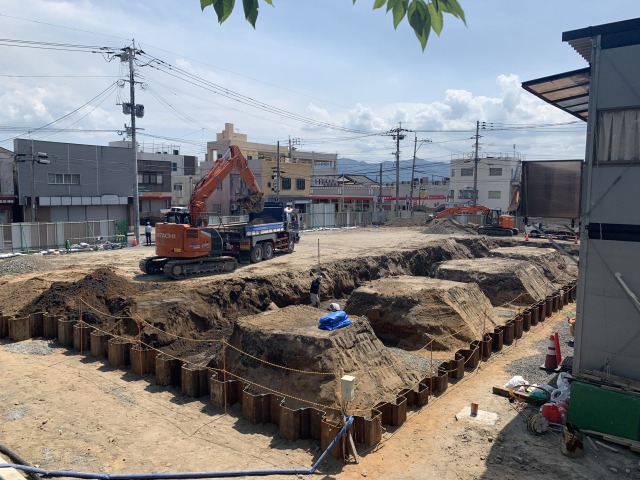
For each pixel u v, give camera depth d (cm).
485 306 1953
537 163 1190
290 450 971
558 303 2231
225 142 7719
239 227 2694
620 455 958
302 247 3381
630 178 985
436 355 1547
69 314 1580
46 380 1239
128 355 1373
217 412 1127
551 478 880
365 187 7950
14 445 924
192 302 1766
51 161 4303
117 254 3033
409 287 1859
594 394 1018
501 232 4644
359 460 935
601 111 1011
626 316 1005
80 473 830
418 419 1119
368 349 1262
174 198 7081
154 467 884
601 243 1023
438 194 9025
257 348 1251
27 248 3059
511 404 1200
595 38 1003
